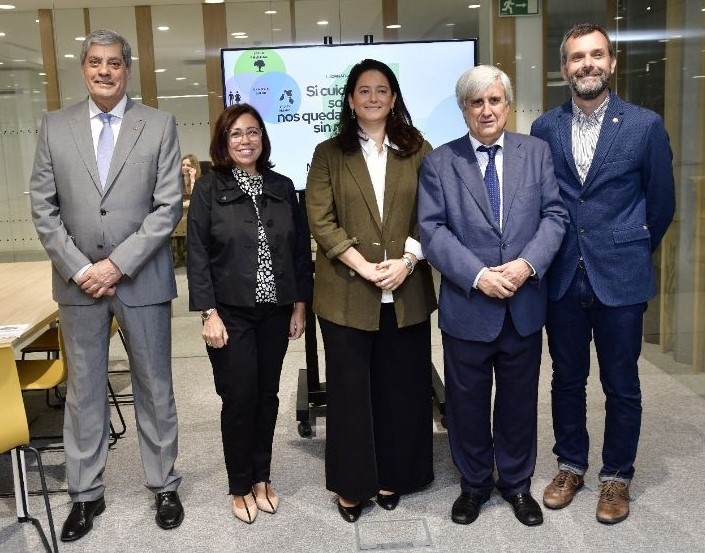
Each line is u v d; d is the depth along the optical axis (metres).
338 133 2.78
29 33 5.18
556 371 2.91
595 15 4.91
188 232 2.71
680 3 4.35
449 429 2.84
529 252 2.55
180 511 2.85
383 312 2.76
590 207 2.68
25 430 2.46
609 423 2.84
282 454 3.51
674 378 4.45
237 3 5.11
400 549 2.60
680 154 4.44
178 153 2.83
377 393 2.86
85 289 2.68
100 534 2.78
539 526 2.72
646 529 2.68
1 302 3.57
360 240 2.68
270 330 2.80
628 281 2.68
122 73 2.69
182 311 5.63
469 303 2.64
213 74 5.19
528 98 5.04
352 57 4.25
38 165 2.73
